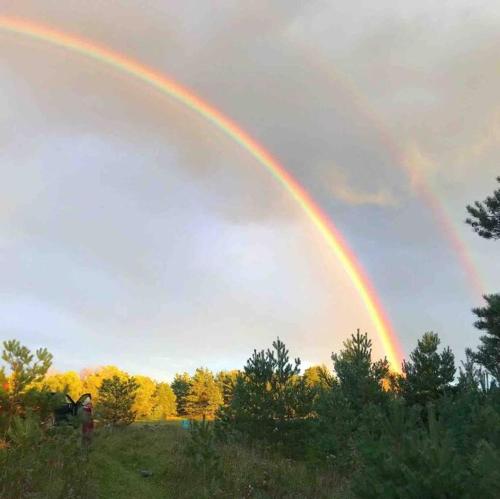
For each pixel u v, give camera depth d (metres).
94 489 8.19
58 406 8.70
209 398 69.25
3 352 8.03
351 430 12.66
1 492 6.80
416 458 5.16
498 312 20.78
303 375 15.40
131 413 22.20
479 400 11.25
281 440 14.31
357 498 5.59
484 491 4.76
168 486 9.64
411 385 17.55
